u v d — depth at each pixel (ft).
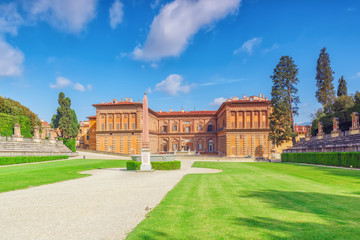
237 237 24.95
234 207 36.70
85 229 29.71
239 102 263.70
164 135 350.23
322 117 207.10
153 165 116.78
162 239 25.22
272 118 234.99
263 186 57.11
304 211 33.37
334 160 116.88
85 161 175.32
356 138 135.13
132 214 36.06
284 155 185.68
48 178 79.51
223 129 272.10
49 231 29.17
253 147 258.37
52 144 236.22
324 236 24.29
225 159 218.38
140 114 288.10
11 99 294.25
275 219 30.19
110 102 315.17
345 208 34.47
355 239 23.39
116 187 61.93
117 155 249.75
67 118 297.33
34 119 313.12
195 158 229.25
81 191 56.08
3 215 36.19
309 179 69.41
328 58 266.98
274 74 239.50
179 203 40.91
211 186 59.36
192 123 349.41
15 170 107.96
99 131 288.92
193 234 26.27
